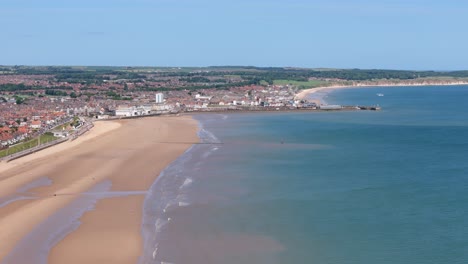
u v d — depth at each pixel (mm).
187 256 62688
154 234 70188
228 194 89875
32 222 76125
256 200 85750
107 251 64438
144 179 102625
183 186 96188
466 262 59406
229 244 66250
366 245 64875
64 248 65625
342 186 94562
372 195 87812
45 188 96875
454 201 83188
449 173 105125
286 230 70875
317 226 72188
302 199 85875
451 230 69438
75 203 85938
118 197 89250
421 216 75625
